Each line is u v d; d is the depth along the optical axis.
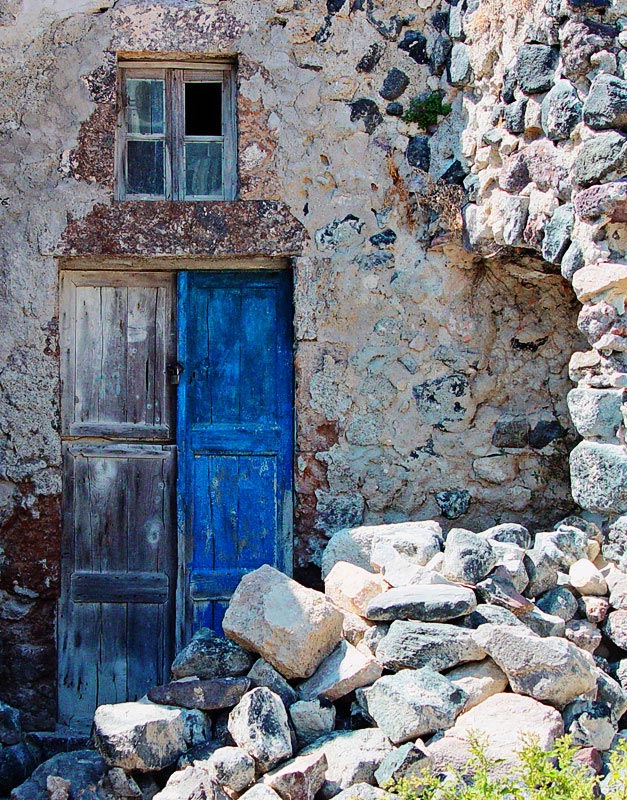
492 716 3.22
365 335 4.67
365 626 3.62
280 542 4.76
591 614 3.68
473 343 4.70
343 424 4.66
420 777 2.96
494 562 3.66
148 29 4.62
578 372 3.80
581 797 2.67
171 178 4.76
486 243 4.39
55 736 4.58
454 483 4.69
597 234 3.62
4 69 4.60
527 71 3.94
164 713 3.38
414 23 4.68
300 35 4.64
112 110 4.62
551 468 4.70
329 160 4.66
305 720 3.33
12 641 4.62
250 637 3.50
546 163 3.90
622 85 3.53
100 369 4.77
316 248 4.65
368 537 4.02
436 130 4.66
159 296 4.79
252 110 4.64
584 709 3.27
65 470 4.75
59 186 4.60
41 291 4.61
